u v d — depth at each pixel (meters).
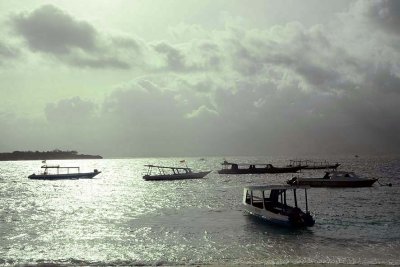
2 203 66.38
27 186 105.56
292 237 36.22
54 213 53.16
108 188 96.81
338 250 31.42
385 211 51.97
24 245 33.88
